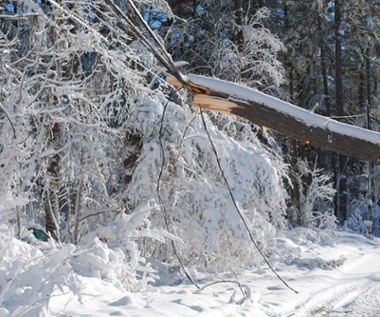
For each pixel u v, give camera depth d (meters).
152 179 10.75
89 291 6.71
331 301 8.95
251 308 7.61
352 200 30.05
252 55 17.44
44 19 7.57
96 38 8.05
